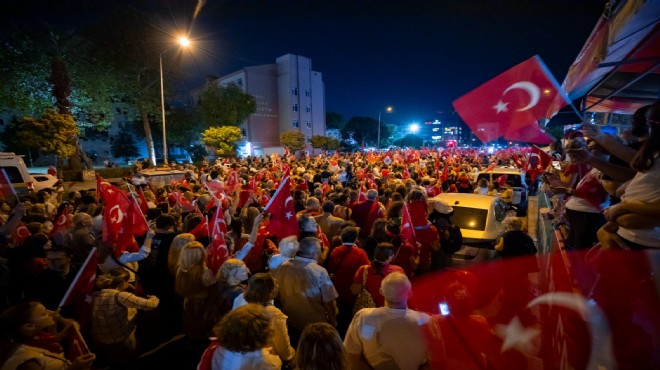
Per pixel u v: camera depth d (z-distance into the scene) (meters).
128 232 4.64
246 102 46.53
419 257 5.02
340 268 4.41
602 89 4.98
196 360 4.46
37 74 26.02
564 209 3.87
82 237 4.78
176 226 6.07
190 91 69.06
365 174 12.45
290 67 58.25
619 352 1.81
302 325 3.79
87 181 26.23
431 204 6.00
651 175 1.86
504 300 3.88
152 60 31.36
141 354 4.58
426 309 4.13
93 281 3.60
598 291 1.96
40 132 22.56
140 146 62.44
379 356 2.61
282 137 51.22
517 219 4.61
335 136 91.88
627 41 2.61
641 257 1.87
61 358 2.73
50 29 26.56
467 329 2.66
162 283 5.18
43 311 2.69
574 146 2.42
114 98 33.00
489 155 29.09
